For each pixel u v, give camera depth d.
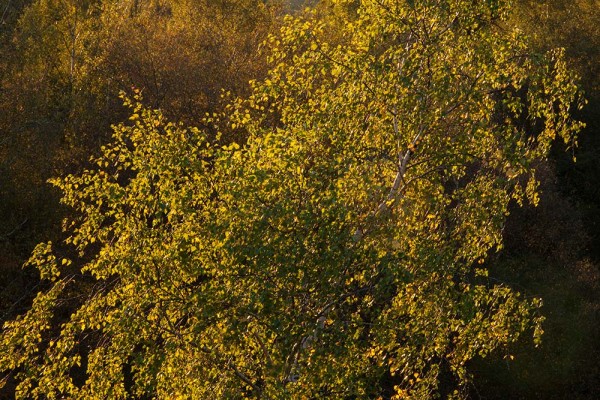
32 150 26.86
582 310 27.36
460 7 12.84
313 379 11.15
